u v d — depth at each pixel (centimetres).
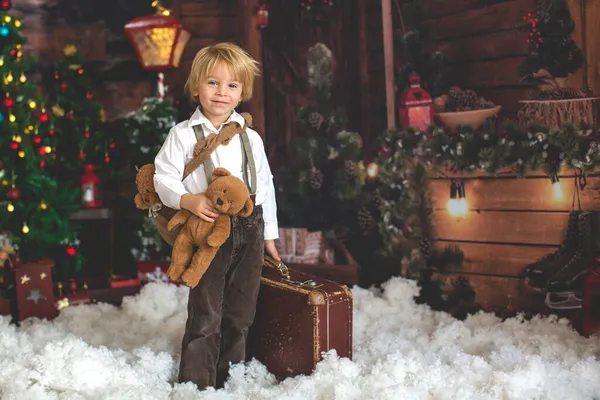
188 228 262
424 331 362
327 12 459
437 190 411
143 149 477
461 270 405
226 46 267
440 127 403
